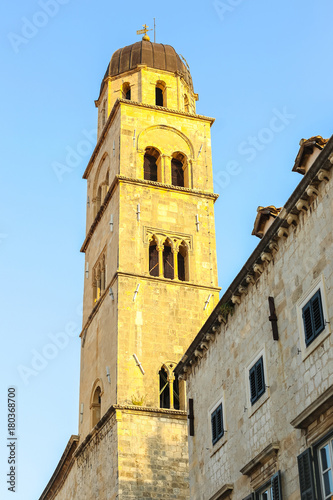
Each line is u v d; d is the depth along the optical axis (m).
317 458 29.75
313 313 31.77
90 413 60.91
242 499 35.47
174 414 55.28
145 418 54.72
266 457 33.31
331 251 31.16
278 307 35.00
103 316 61.97
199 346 42.78
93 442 58.34
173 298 60.41
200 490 40.69
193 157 68.31
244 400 36.91
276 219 35.00
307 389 31.52
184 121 69.69
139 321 58.59
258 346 36.31
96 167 72.69
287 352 33.56
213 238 64.50
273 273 35.91
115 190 64.69
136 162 65.75
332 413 29.23
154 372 57.00
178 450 54.12
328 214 31.69
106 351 59.53
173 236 63.28
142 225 62.69
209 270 62.84
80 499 59.38
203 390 42.28
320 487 29.28
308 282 32.62
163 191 65.00
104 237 65.62
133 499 51.59
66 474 65.44
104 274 64.94
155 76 72.50
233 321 39.47
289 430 32.28
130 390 55.81
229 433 38.12
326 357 30.48
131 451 53.22
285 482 31.83
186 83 74.06
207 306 61.00
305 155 35.44
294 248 34.22
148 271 61.00
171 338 58.75
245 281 38.06
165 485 52.72
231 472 37.19
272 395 34.28
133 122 67.75
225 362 39.84
